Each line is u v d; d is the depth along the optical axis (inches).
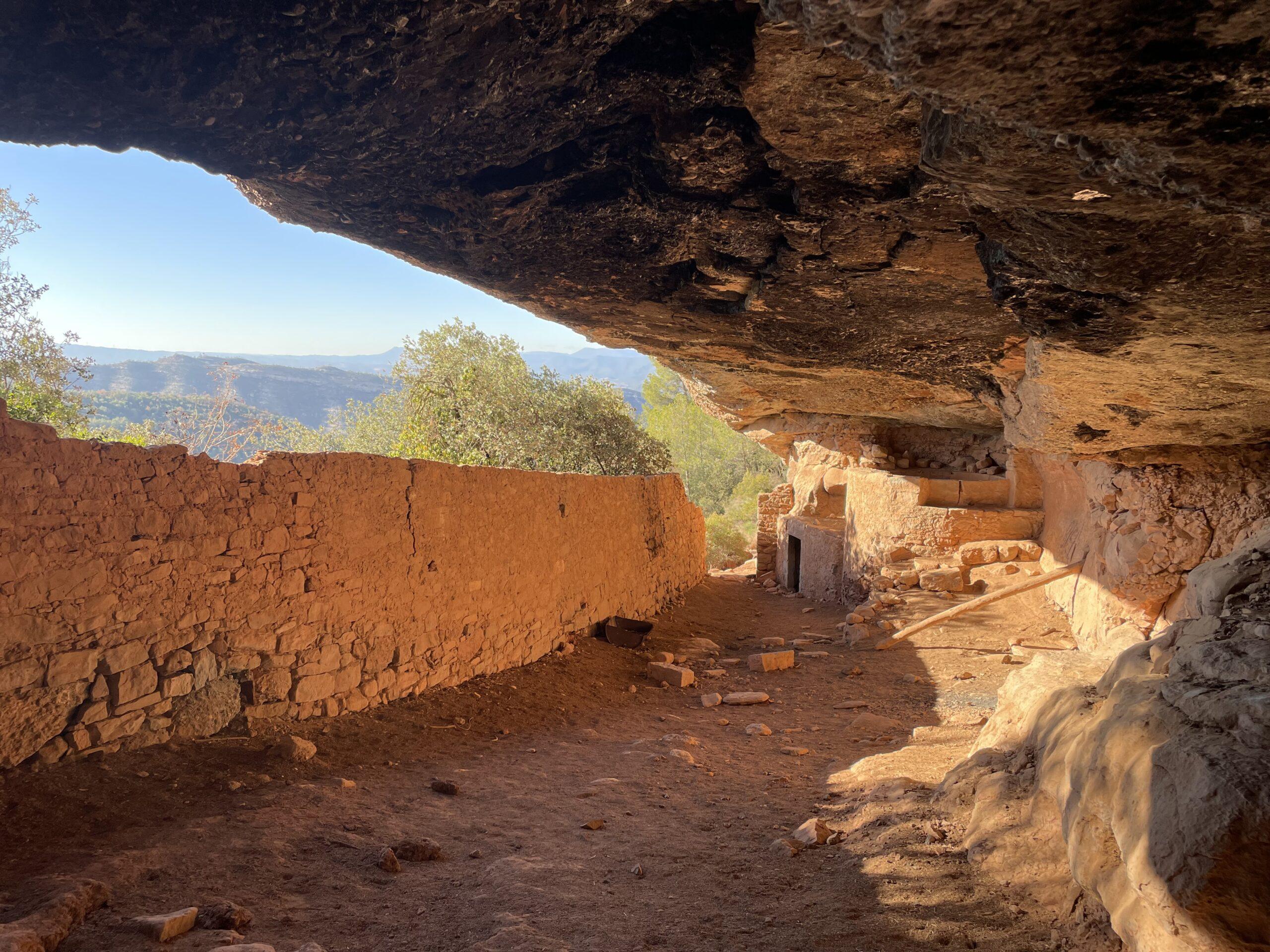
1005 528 497.0
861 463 651.5
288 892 133.0
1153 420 253.0
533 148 155.4
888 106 123.1
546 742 248.8
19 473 157.0
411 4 112.0
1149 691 115.3
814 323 257.1
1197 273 125.1
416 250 214.2
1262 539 135.7
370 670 245.4
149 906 122.3
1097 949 105.2
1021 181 95.4
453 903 133.6
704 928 127.6
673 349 321.1
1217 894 81.1
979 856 136.9
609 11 114.6
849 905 131.1
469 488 298.2
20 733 156.6
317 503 227.6
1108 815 106.0
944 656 377.7
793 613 564.7
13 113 136.2
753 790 207.6
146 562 181.0
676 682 346.9
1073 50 67.1
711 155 150.3
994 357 276.1
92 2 113.7
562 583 372.5
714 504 1210.0
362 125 143.9
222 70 127.1
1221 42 64.7
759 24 109.4
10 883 123.0
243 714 205.0
